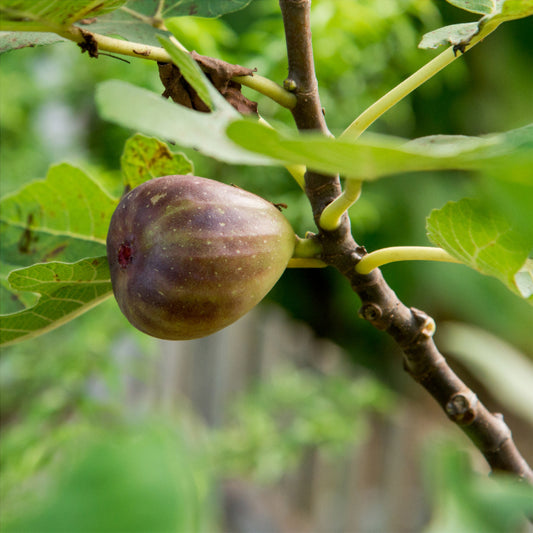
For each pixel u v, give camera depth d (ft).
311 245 1.32
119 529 0.57
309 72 1.29
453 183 4.72
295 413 3.75
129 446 0.61
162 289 1.26
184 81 1.30
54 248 1.52
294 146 1.01
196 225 1.26
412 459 4.08
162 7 1.34
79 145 4.57
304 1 1.27
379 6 3.10
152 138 1.47
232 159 1.04
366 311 1.34
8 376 3.30
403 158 1.00
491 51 4.82
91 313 3.30
